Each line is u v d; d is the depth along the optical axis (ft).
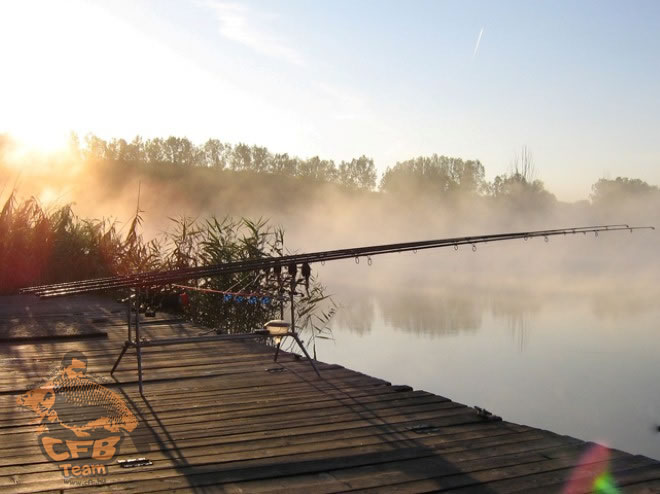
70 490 12.05
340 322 50.57
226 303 39.29
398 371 33.60
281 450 14.17
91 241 47.83
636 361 36.70
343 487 12.05
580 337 44.60
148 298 37.70
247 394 19.21
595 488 11.70
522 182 244.63
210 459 13.65
